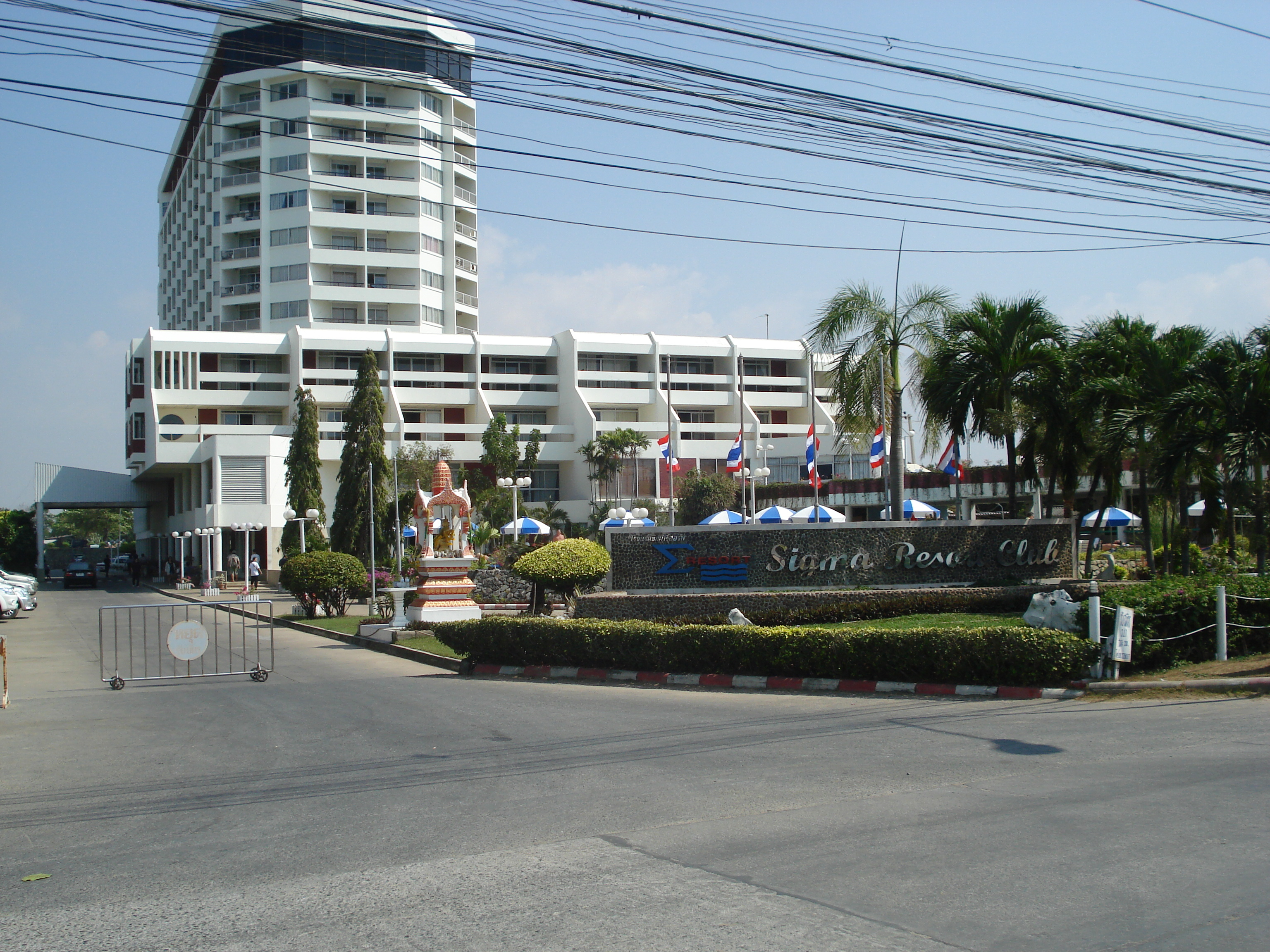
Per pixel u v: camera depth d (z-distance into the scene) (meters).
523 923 5.43
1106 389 23.38
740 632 15.40
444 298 80.88
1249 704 11.90
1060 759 9.31
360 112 73.94
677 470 71.69
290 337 71.31
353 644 24.83
